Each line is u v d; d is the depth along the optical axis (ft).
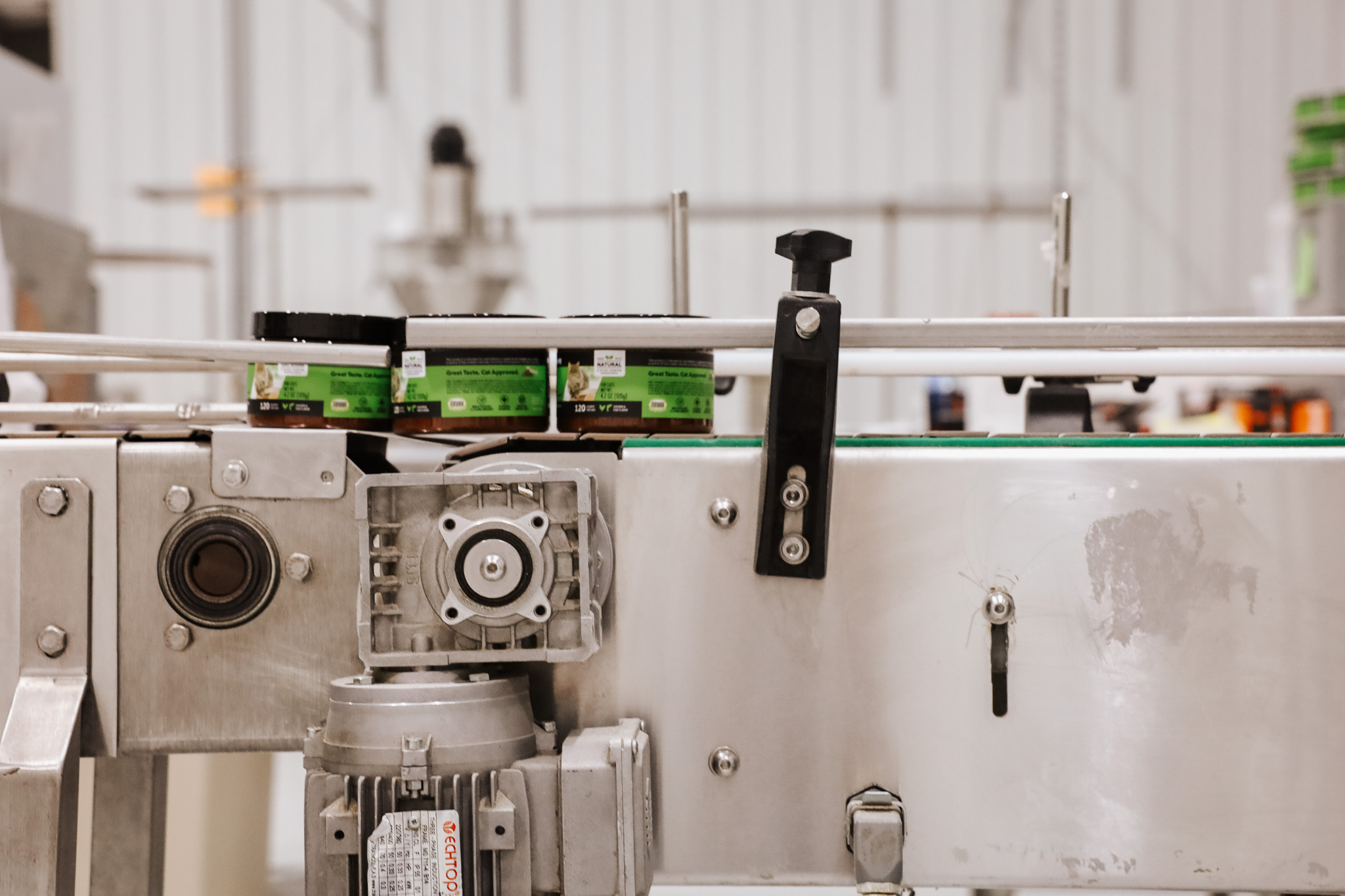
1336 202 6.78
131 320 13.23
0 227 5.43
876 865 1.86
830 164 13.30
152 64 13.26
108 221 13.28
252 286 13.21
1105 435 1.94
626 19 13.35
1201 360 2.54
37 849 1.84
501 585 1.76
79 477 1.98
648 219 13.37
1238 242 13.09
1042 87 13.12
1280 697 1.89
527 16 13.37
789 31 13.26
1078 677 1.91
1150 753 1.90
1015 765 1.92
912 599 1.93
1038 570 1.92
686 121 13.38
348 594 2.01
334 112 13.33
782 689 1.94
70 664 1.98
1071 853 1.91
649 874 1.86
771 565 1.91
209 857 4.85
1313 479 1.89
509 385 2.14
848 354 2.75
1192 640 1.90
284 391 2.13
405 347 2.17
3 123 7.02
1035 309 12.92
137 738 1.99
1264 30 12.93
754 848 1.94
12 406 2.56
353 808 1.73
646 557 1.95
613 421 2.10
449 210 9.09
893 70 13.23
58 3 13.19
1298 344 1.94
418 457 2.14
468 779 1.74
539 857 1.78
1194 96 13.05
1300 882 1.88
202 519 1.99
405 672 1.83
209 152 13.30
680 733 1.95
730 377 3.10
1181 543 1.90
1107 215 13.19
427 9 13.35
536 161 13.44
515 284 9.38
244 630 2.00
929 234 13.01
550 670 1.96
